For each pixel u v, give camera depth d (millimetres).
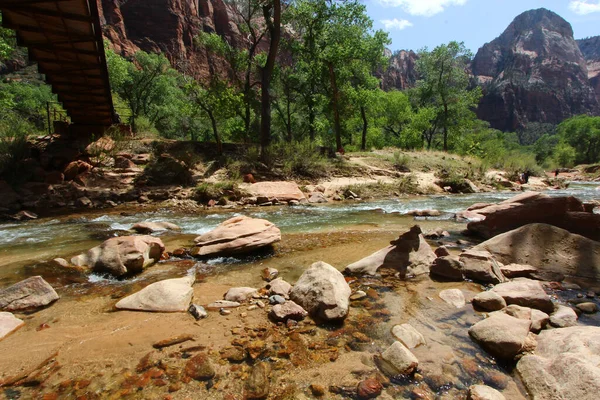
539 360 2482
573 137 64125
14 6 9625
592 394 2006
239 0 23953
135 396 2262
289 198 13031
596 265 4703
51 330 3217
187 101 17891
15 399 2246
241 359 2688
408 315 3477
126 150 15414
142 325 3291
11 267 5172
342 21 24062
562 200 6547
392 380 2414
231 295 3965
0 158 12375
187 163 14641
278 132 36906
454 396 2254
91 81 14133
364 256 5684
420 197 14898
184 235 7473
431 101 45531
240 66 24062
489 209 7395
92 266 4996
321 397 2234
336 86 24812
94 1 10164
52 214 10422
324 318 3359
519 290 3830
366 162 20094
